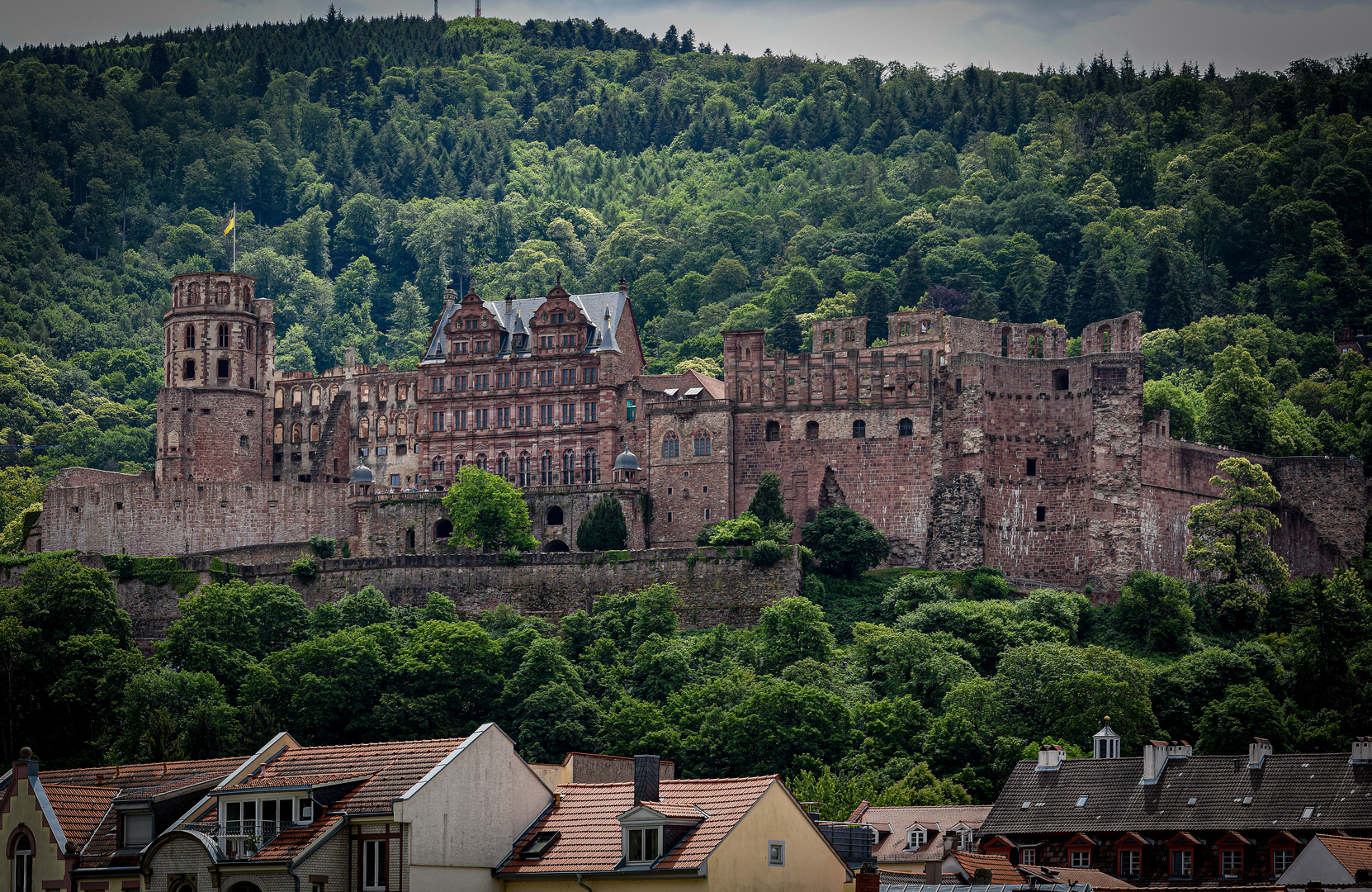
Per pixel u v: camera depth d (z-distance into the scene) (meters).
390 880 162.50
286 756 181.00
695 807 168.12
